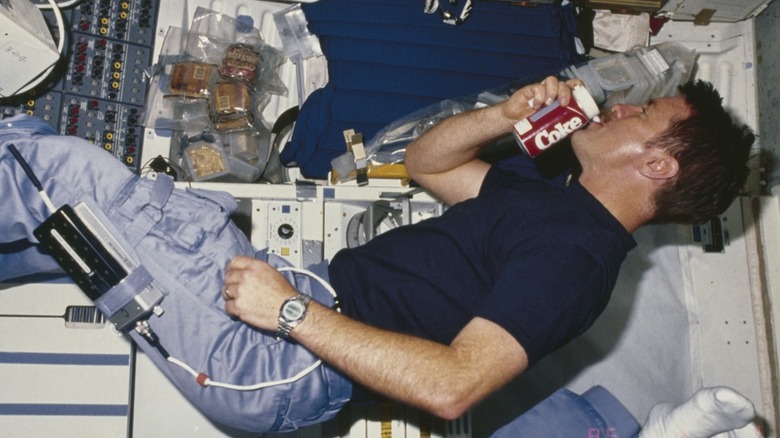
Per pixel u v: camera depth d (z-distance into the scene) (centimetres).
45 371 193
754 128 275
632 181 161
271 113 256
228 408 164
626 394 245
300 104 254
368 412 211
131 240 161
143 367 202
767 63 270
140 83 238
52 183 159
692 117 161
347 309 166
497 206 162
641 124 162
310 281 171
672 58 252
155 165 225
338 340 136
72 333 195
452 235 163
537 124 169
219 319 162
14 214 159
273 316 141
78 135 229
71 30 233
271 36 262
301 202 223
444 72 244
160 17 246
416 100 240
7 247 169
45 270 177
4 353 192
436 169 193
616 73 238
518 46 250
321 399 167
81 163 160
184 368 162
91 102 231
